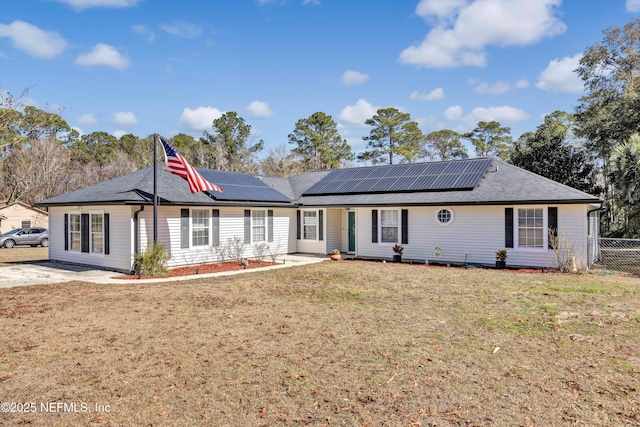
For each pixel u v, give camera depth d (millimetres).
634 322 7652
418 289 11125
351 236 21047
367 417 4238
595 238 17312
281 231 20594
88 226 16656
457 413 4297
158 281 13117
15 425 4121
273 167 51281
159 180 17234
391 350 6242
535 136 27875
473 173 17922
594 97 28750
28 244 29328
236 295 10586
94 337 6996
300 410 4398
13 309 9156
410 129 50844
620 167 17141
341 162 53625
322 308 9031
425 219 17438
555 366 5570
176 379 5223
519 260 15391
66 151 40625
